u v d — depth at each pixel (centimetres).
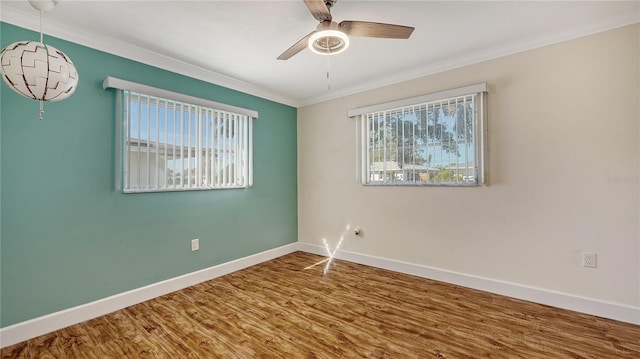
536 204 240
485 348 178
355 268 336
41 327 197
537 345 180
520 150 246
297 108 413
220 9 192
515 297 248
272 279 301
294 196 413
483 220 265
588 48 218
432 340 187
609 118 212
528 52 242
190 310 232
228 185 323
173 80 276
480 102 263
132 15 197
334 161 378
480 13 200
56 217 207
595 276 216
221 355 174
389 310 229
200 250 297
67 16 197
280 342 187
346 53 262
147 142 254
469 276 273
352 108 360
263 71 302
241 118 341
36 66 150
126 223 242
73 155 214
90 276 222
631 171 205
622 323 204
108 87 226
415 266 307
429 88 297
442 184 285
